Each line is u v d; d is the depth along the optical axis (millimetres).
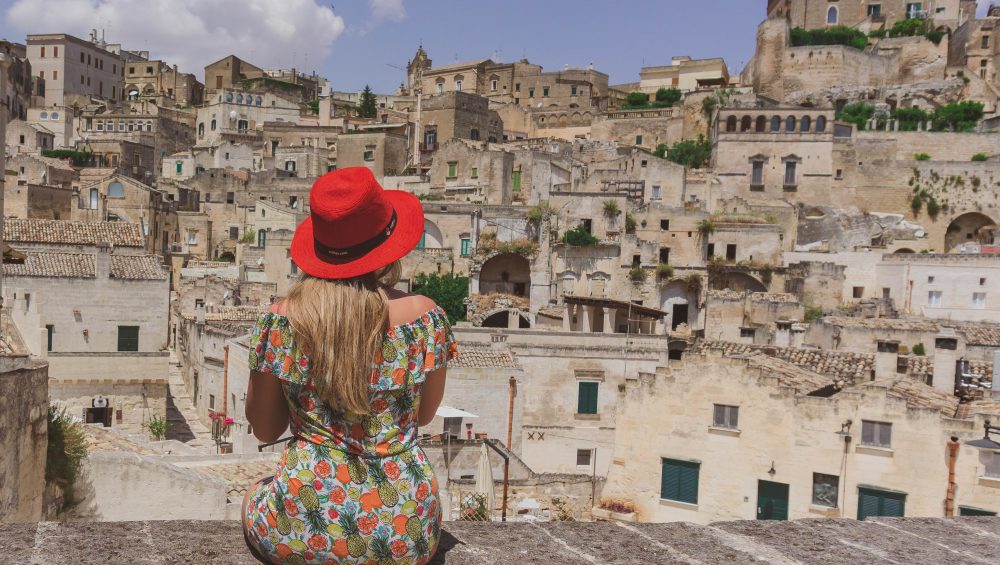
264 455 27781
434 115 116375
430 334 4879
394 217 4934
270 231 74625
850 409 27594
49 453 20484
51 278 42781
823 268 69688
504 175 85625
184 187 102375
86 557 5359
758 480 28844
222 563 5363
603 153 106188
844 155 95938
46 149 117188
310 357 4574
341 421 4750
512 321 63750
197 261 86875
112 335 44031
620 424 31203
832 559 6191
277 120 134000
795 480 28297
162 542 5707
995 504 25375
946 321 55750
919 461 26562
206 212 98750
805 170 95500
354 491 4727
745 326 61375
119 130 134625
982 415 25984
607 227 71938
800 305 62219
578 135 128750
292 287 4820
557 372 43125
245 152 118438
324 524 4715
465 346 42156
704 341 41625
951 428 26156
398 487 4789
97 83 163500
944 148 98312
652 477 30531
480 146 102438
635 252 68812
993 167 92750
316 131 119312
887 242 87875
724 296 63781
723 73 131000
